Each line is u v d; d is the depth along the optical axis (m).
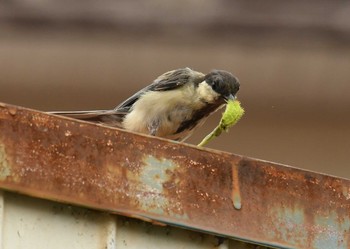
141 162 6.33
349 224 6.90
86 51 15.57
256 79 15.86
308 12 16.09
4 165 5.92
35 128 6.04
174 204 6.38
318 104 15.97
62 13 15.58
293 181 6.79
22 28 15.49
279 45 15.80
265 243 6.60
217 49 15.72
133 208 6.25
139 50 15.62
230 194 6.57
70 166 6.10
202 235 6.57
